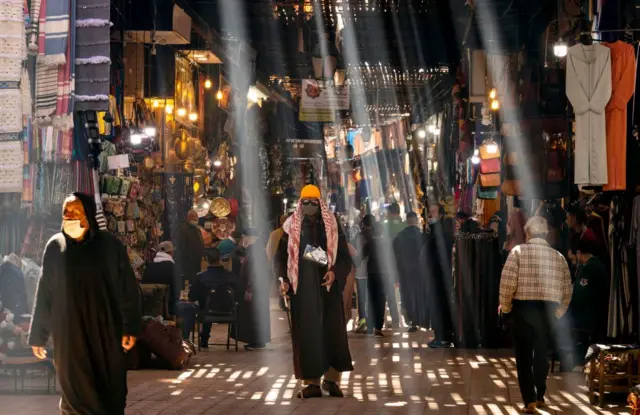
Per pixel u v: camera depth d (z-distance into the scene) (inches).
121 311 371.6
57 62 559.5
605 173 567.5
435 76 1471.5
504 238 970.7
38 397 522.0
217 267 782.5
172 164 1070.4
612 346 511.5
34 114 572.1
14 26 521.7
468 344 785.6
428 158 1782.7
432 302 800.9
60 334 363.6
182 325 788.6
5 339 541.0
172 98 901.2
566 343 639.8
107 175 741.9
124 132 813.2
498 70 946.1
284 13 1296.8
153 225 938.7
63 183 634.2
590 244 627.8
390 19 1320.1
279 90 1646.2
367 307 912.3
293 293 537.3
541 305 487.8
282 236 547.8
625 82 568.4
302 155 1972.2
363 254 889.5
